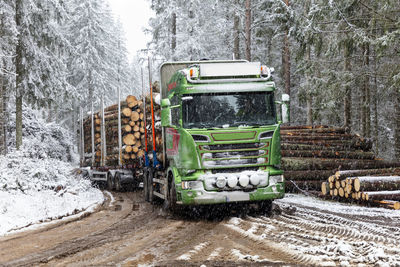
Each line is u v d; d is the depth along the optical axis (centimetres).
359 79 1906
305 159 1516
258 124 965
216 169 933
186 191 929
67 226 917
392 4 1656
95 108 4362
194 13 3098
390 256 519
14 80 2117
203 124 948
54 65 2266
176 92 994
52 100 2261
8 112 2314
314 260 513
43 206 1116
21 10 2111
